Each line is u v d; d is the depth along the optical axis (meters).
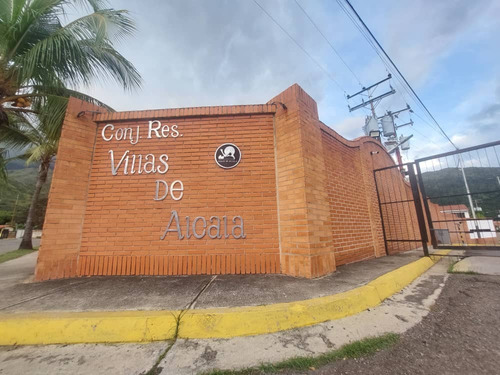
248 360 1.65
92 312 2.21
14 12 4.94
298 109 3.88
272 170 4.01
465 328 2.02
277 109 4.19
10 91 5.18
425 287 3.23
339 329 2.05
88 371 1.56
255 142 4.14
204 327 2.02
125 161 4.12
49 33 5.48
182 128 4.26
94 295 2.70
